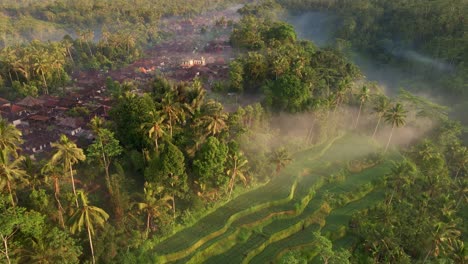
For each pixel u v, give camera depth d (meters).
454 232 77.44
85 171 83.00
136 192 80.25
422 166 109.12
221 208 90.38
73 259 62.16
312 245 83.31
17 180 67.69
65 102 141.00
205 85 156.75
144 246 74.38
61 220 68.00
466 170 111.56
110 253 69.12
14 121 127.19
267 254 80.38
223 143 87.75
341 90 125.44
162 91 108.19
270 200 93.81
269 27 197.12
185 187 81.06
